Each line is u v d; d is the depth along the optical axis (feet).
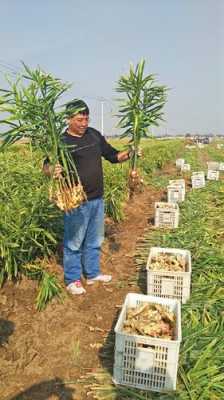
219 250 18.51
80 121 12.78
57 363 10.65
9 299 13.67
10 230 14.35
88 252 15.29
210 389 9.46
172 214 23.59
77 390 9.64
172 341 9.04
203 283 15.05
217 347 10.61
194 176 40.81
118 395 9.34
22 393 9.50
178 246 19.66
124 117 15.24
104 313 13.44
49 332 12.05
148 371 9.40
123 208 28.81
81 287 14.78
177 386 9.50
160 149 77.00
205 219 25.48
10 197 16.26
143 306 11.19
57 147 11.79
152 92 14.97
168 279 13.60
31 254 15.57
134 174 15.74
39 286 14.47
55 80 11.12
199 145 165.07
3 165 19.93
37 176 18.60
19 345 11.33
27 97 11.03
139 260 18.47
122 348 9.46
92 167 13.55
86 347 11.38
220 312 12.84
